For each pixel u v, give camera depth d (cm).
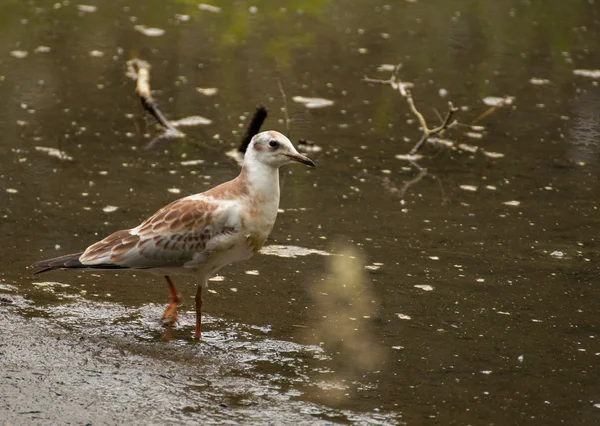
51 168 1362
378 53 2028
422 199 1325
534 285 1064
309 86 1811
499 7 2408
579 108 1747
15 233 1133
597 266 1117
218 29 2141
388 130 1616
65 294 991
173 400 782
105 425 734
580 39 2175
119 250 898
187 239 898
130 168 1385
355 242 1170
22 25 2061
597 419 793
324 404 793
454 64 1980
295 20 2241
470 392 830
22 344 860
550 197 1343
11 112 1575
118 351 867
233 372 846
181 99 1700
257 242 931
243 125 1596
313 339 925
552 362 894
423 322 970
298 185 1366
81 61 1866
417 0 2453
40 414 743
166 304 993
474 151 1529
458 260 1127
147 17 2192
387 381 845
